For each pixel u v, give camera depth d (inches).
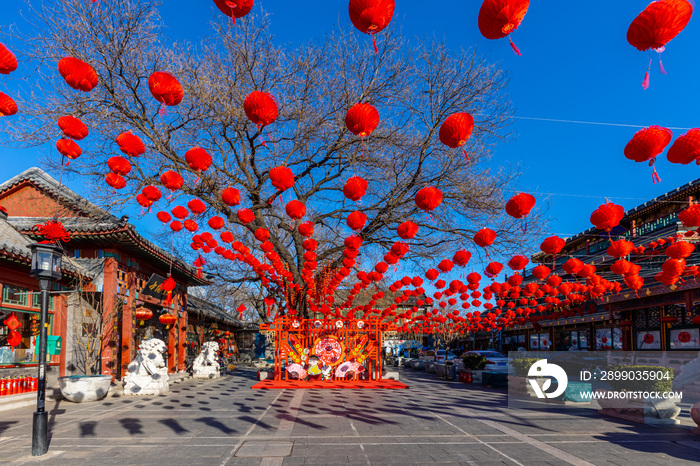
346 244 485.4
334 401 538.6
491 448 308.0
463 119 184.7
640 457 286.7
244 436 343.0
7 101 213.3
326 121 679.7
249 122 622.5
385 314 822.5
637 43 143.3
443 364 1010.7
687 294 820.0
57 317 615.8
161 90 213.3
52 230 511.5
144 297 809.5
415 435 347.6
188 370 1047.6
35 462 273.6
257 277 1026.7
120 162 287.0
